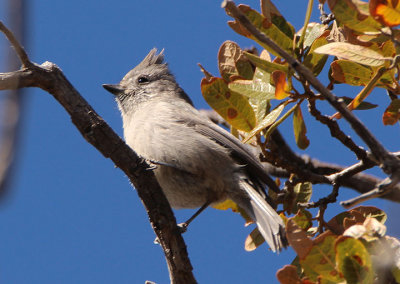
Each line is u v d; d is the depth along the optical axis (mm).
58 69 7238
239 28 8328
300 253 6461
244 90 8641
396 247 6266
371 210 8008
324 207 9023
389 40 7277
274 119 8711
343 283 6332
